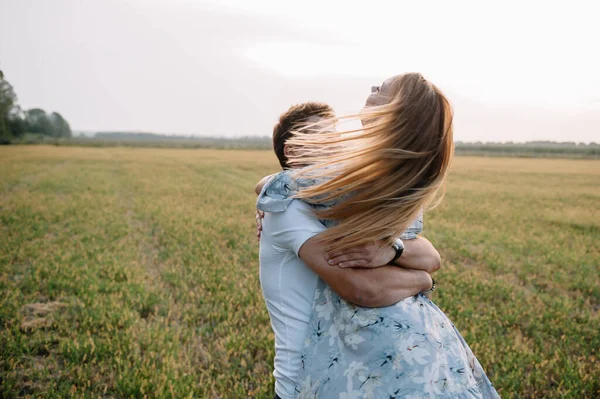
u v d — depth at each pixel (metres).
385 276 1.56
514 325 5.52
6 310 5.36
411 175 1.53
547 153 82.12
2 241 9.23
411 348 1.47
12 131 104.69
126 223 11.94
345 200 1.58
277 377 1.68
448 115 1.60
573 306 6.38
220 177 27.95
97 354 4.40
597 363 4.52
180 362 4.28
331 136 1.58
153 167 35.66
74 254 8.29
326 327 1.59
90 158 45.94
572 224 13.79
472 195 21.03
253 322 5.24
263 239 1.72
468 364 1.62
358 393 1.46
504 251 10.02
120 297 6.06
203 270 7.37
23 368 4.22
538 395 4.01
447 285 7.03
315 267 1.54
